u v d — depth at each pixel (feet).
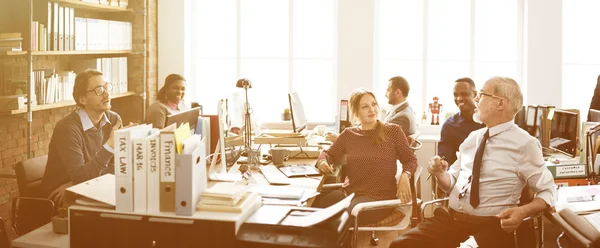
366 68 21.26
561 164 13.21
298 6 22.00
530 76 21.44
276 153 13.91
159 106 18.01
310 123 21.94
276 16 22.07
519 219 9.18
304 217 8.19
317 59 22.16
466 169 10.51
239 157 14.29
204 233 7.84
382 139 12.84
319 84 22.27
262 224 7.83
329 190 13.20
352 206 12.28
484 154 10.11
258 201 8.68
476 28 22.06
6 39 13.52
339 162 13.51
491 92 9.99
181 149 8.08
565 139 15.84
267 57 22.24
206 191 8.17
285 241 7.61
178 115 11.97
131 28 19.66
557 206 10.34
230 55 22.27
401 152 12.87
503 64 22.15
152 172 8.02
